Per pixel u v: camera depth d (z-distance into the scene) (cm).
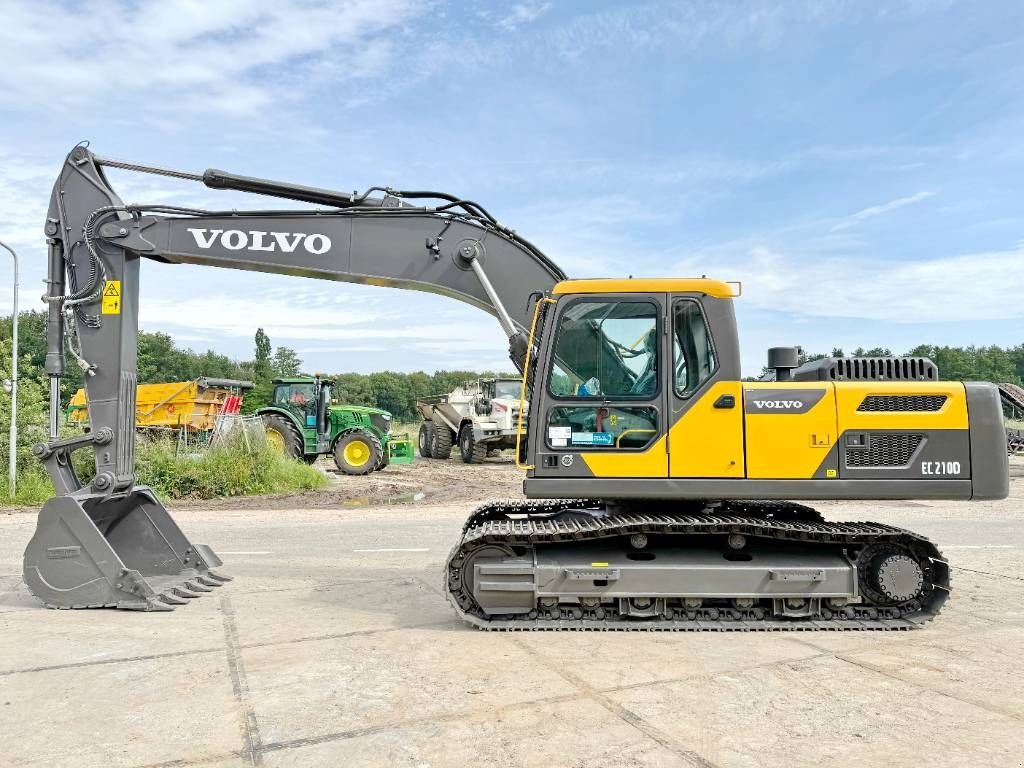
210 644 551
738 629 589
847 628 593
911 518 1282
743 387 608
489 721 411
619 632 586
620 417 609
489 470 2252
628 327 618
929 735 396
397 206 721
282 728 402
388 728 402
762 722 411
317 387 2192
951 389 611
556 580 595
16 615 634
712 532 606
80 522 657
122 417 711
